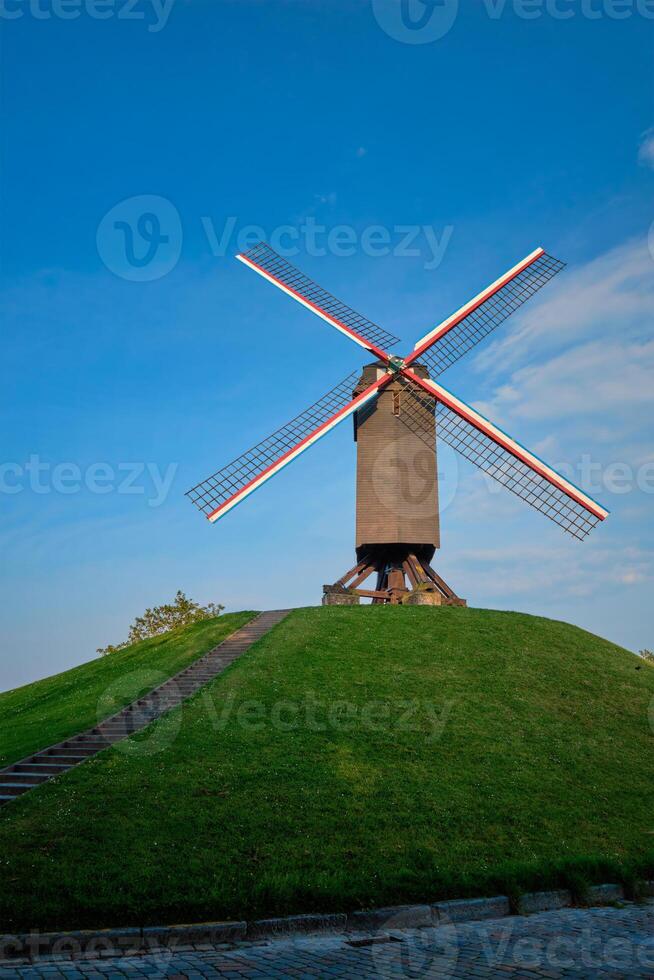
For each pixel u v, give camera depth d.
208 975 9.52
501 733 24.00
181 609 64.00
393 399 41.66
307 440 38.88
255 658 29.69
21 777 18.69
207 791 17.72
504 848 16.44
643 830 18.66
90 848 14.32
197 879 13.15
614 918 13.16
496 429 39.19
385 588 43.72
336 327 42.19
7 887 12.37
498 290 43.41
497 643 32.81
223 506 36.56
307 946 11.15
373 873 14.20
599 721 26.38
